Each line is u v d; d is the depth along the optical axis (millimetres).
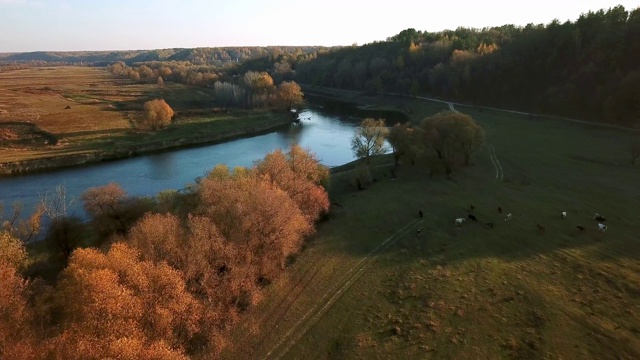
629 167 79938
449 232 56375
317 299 43656
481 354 34031
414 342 36094
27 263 44969
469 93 167250
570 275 44156
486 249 51125
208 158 111250
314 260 51344
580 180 74250
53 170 100125
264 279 47094
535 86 143625
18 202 72000
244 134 140125
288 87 166875
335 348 36562
